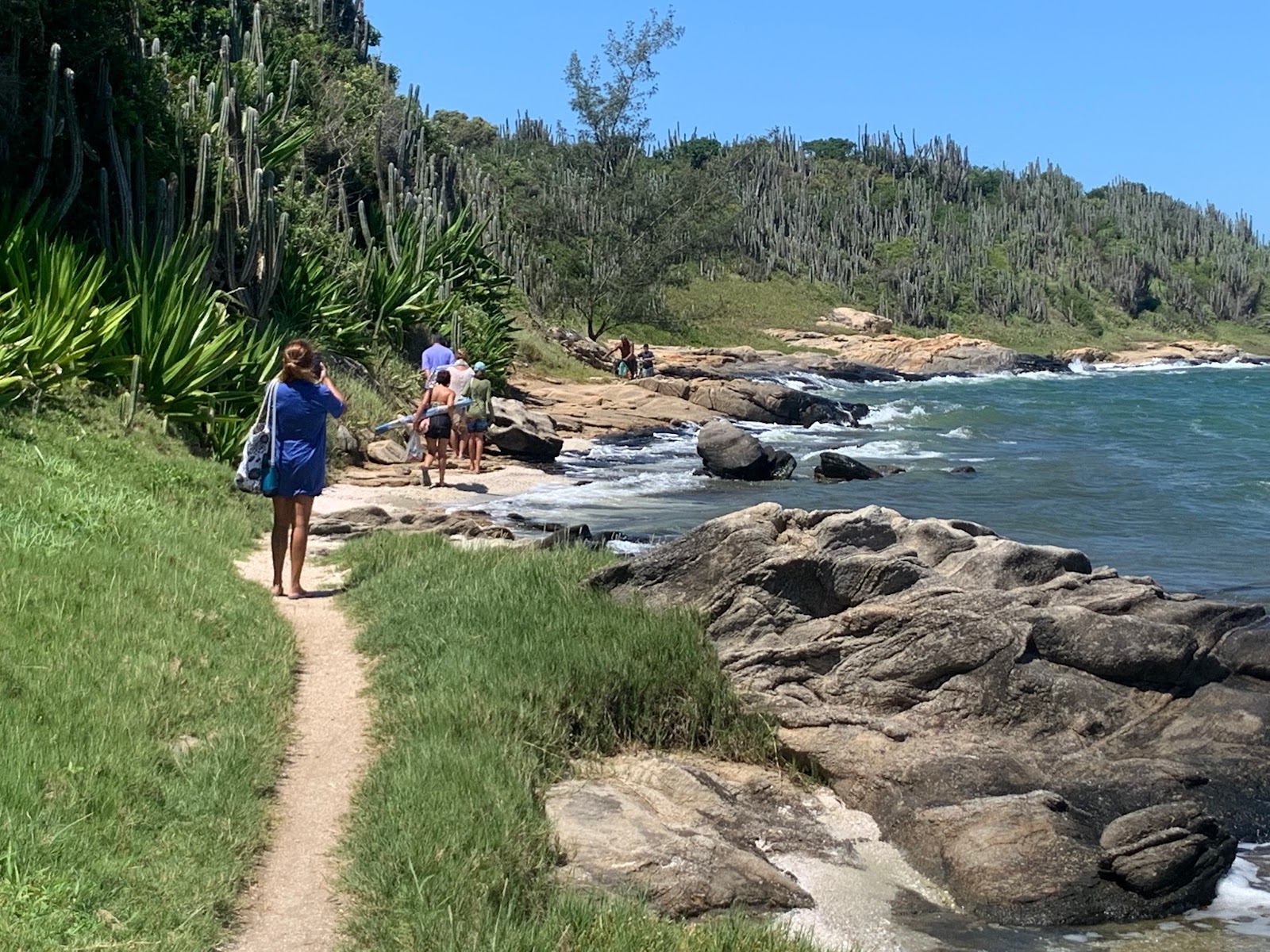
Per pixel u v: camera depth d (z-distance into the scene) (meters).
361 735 7.64
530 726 7.75
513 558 11.15
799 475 25.23
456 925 5.38
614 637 8.98
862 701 9.05
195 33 31.72
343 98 37.31
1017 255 135.50
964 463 28.23
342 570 11.70
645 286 61.38
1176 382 78.31
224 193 21.28
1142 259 139.38
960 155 154.12
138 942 4.92
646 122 63.97
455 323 28.91
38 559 8.81
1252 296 142.50
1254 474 26.38
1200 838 7.35
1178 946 6.67
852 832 7.88
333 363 23.77
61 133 18.58
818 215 129.62
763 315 101.38
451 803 6.40
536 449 24.64
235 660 8.26
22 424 13.56
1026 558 10.43
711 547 9.86
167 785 6.27
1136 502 22.08
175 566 10.12
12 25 18.36
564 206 61.94
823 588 9.63
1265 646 9.51
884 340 91.81
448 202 44.72
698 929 5.88
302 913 5.59
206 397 16.66
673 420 34.22
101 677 7.18
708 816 7.61
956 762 8.27
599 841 6.73
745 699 8.82
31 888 4.99
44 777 5.87
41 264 15.99
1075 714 8.93
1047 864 7.20
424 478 19.88
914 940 6.59
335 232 29.50
